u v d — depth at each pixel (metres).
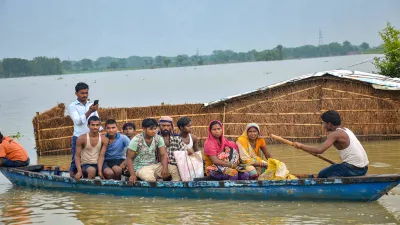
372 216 7.81
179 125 9.62
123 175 10.19
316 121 14.73
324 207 8.33
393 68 19.41
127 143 10.10
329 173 8.69
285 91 14.91
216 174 9.17
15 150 11.19
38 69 192.88
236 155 9.21
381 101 14.47
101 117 15.09
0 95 55.19
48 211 8.80
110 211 8.64
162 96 37.84
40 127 15.01
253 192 8.77
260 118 15.07
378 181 8.16
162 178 9.56
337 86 14.59
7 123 22.97
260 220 7.82
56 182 10.18
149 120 9.33
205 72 117.38
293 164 11.93
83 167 9.91
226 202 8.85
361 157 8.41
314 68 80.69
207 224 7.76
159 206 8.79
